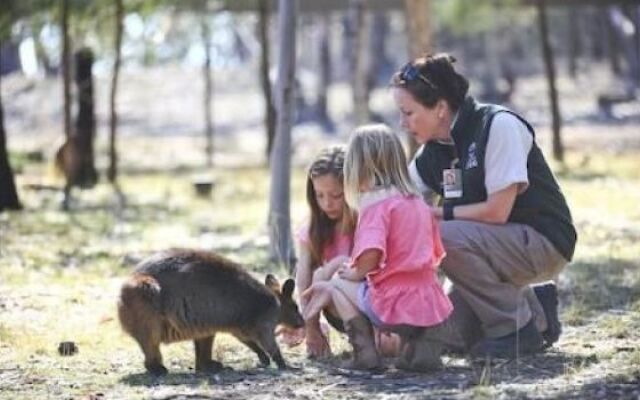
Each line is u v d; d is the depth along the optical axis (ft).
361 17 110.22
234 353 41.81
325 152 40.93
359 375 37.09
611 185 112.37
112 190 118.42
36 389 36.58
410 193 37.47
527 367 37.63
